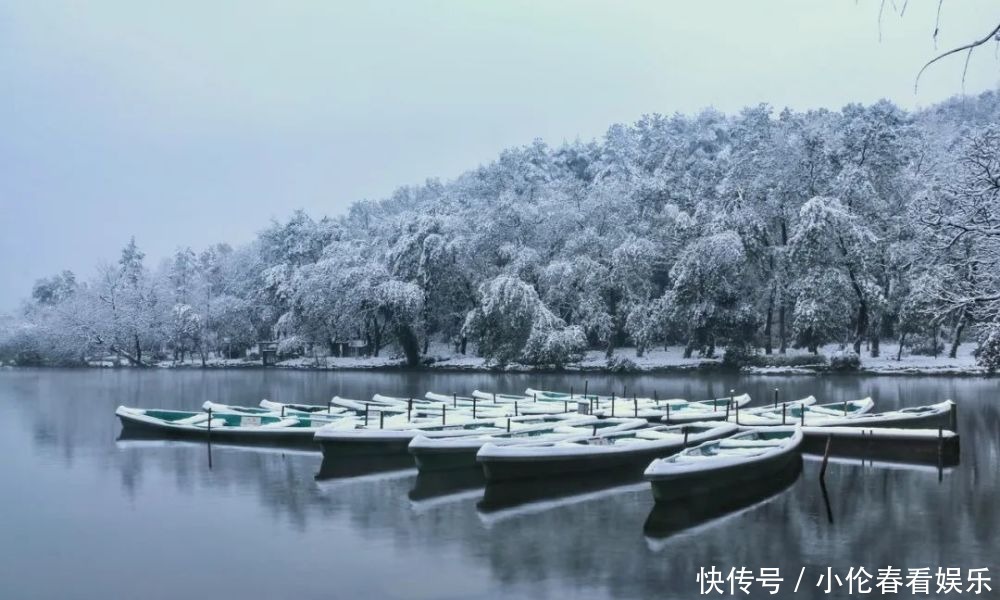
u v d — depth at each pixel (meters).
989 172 20.25
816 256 54.56
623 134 109.25
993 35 7.30
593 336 68.88
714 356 61.25
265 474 22.88
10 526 17.16
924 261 34.56
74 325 85.81
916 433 23.69
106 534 16.52
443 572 13.84
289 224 91.12
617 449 21.64
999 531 15.95
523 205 71.75
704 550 14.93
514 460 19.83
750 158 65.31
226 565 14.41
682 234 63.53
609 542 15.51
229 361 85.12
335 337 75.44
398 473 23.02
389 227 77.56
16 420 36.47
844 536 15.74
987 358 24.33
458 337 72.69
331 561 14.55
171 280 100.69
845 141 63.00
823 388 45.47
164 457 25.94
